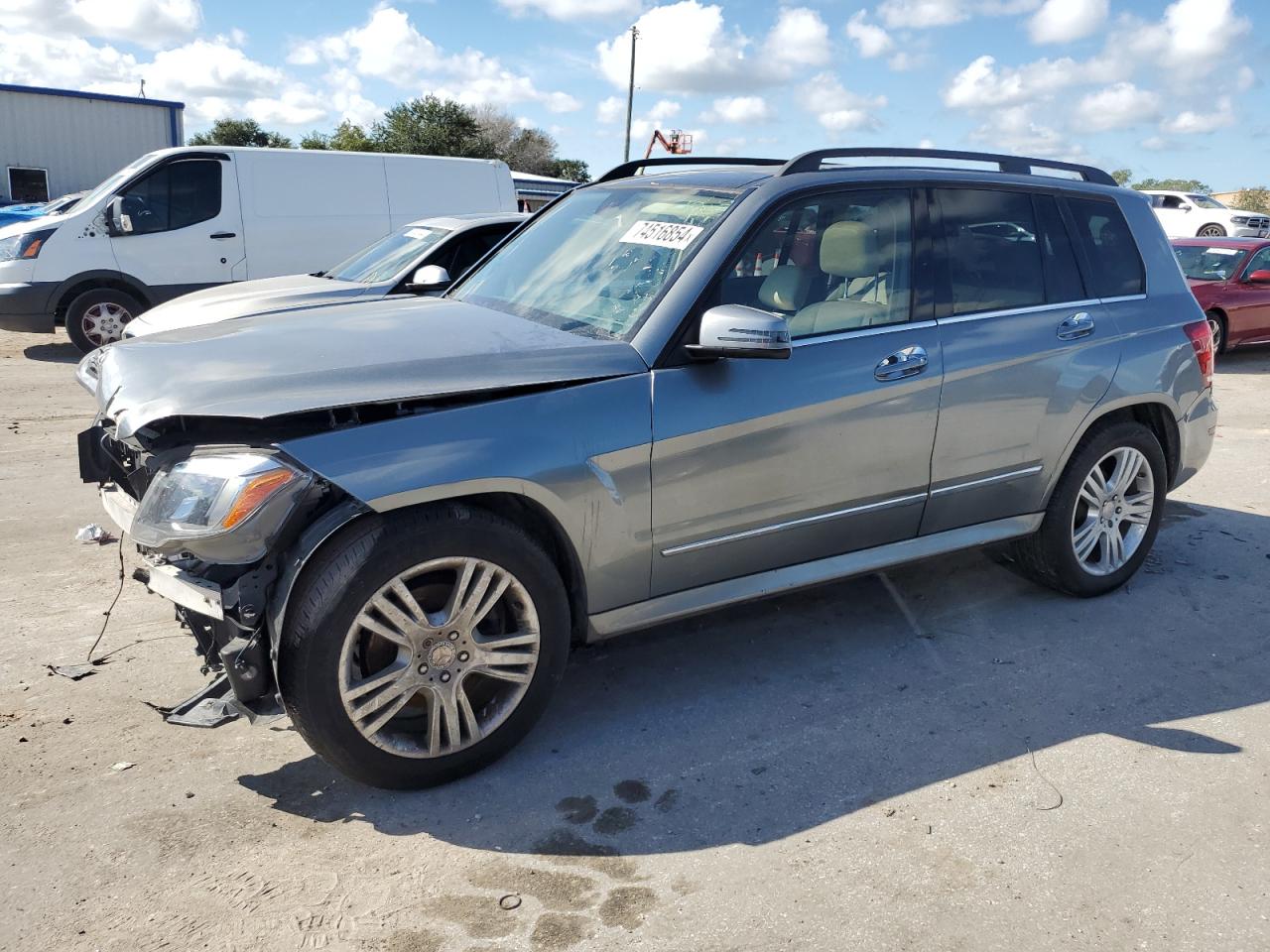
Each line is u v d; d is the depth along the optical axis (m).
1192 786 3.20
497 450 3.00
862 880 2.74
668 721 3.58
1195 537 5.61
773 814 3.04
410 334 3.39
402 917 2.57
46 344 12.61
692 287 3.43
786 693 3.79
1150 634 4.34
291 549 2.89
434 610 3.07
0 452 7.11
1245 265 12.88
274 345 3.26
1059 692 3.81
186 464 2.86
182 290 11.44
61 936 2.47
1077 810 3.07
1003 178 4.28
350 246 12.11
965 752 3.39
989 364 4.00
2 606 4.42
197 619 3.07
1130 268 4.62
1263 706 3.72
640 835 2.93
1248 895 2.70
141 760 3.25
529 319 3.71
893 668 3.99
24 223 11.34
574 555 3.23
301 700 2.86
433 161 12.49
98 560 5.01
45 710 3.54
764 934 2.53
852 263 3.78
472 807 3.05
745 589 3.63
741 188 3.76
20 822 2.90
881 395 3.71
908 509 3.95
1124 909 2.64
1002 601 4.66
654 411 3.27
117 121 25.97
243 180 11.53
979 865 2.81
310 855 2.81
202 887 2.67
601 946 2.48
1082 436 4.45
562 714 3.62
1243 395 10.55
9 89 24.41
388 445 2.89
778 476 3.54
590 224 4.18
